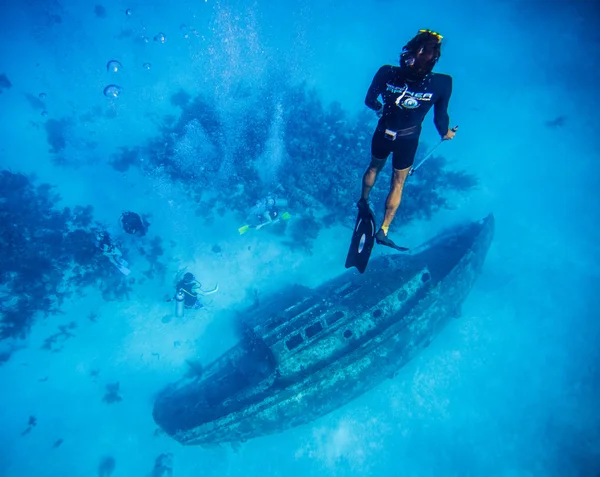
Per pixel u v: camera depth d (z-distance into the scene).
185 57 16.47
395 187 2.94
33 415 10.23
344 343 8.83
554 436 9.83
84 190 13.45
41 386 10.57
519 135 15.01
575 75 16.48
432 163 13.66
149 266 11.94
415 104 2.50
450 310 9.89
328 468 9.55
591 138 14.58
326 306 8.89
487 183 13.73
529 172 13.91
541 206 13.16
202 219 12.59
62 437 9.98
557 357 10.77
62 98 15.37
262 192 12.48
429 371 10.62
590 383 10.34
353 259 2.98
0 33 16.66
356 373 8.73
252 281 11.60
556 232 12.66
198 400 9.45
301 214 12.38
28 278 11.39
